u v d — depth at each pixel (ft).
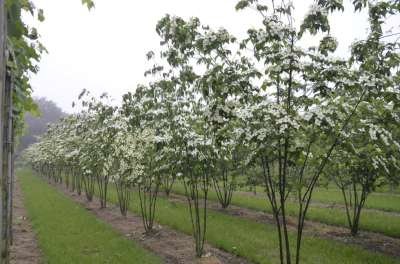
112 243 27.40
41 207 45.65
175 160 25.66
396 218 37.52
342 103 14.33
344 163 20.20
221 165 38.52
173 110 26.68
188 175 25.49
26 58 11.71
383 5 18.99
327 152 15.40
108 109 39.27
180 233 31.71
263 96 15.49
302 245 27.43
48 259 23.52
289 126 13.43
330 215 38.52
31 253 25.96
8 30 8.98
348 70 13.91
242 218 38.42
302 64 13.52
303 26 13.88
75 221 35.91
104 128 40.16
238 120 15.61
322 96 14.12
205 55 16.53
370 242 29.43
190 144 23.57
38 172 128.67
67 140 60.90
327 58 13.62
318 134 14.20
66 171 76.33
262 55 14.90
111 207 46.98
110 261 23.04
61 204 48.37
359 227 34.24
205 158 23.94
